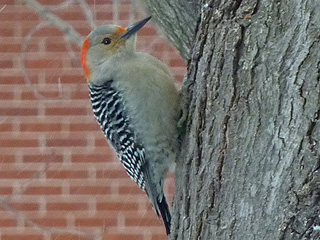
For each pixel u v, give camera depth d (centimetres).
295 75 630
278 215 641
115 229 1349
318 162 619
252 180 657
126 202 1354
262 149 650
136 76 894
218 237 686
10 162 1342
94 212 1353
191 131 763
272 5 648
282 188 638
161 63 920
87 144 1354
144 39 1345
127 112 908
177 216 780
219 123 688
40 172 1336
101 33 946
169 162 917
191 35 793
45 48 1362
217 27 706
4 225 1345
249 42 660
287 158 634
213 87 700
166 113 872
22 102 1351
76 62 1363
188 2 792
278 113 640
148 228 1352
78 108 1358
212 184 694
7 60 1352
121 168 1355
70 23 1368
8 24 1358
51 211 1349
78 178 1352
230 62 675
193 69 792
